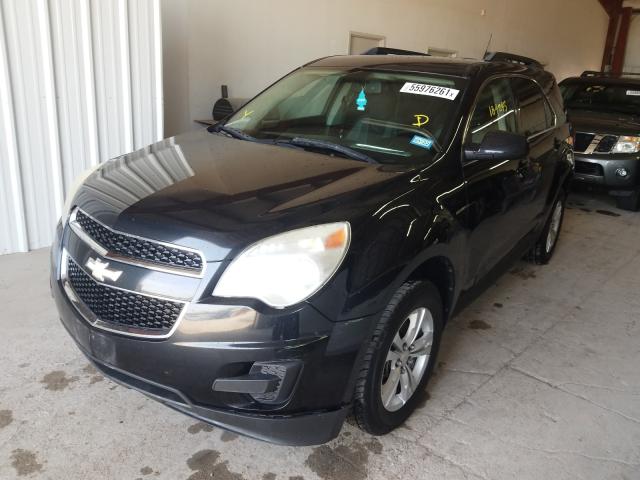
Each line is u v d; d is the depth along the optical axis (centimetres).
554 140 421
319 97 333
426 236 239
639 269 489
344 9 767
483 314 386
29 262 404
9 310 338
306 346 199
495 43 1138
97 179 259
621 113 735
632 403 295
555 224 481
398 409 255
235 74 655
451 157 278
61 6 395
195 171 252
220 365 196
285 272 198
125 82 440
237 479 228
